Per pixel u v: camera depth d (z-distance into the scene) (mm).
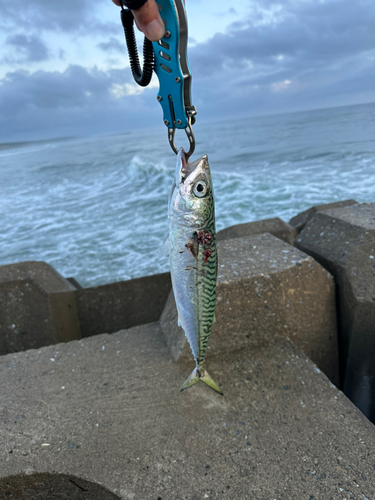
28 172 28500
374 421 2607
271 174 16547
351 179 13406
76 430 1953
